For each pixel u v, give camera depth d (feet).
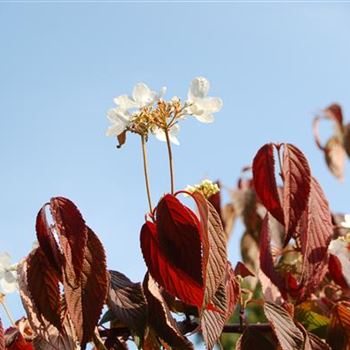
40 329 2.78
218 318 2.76
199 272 2.71
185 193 2.77
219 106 2.89
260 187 3.13
